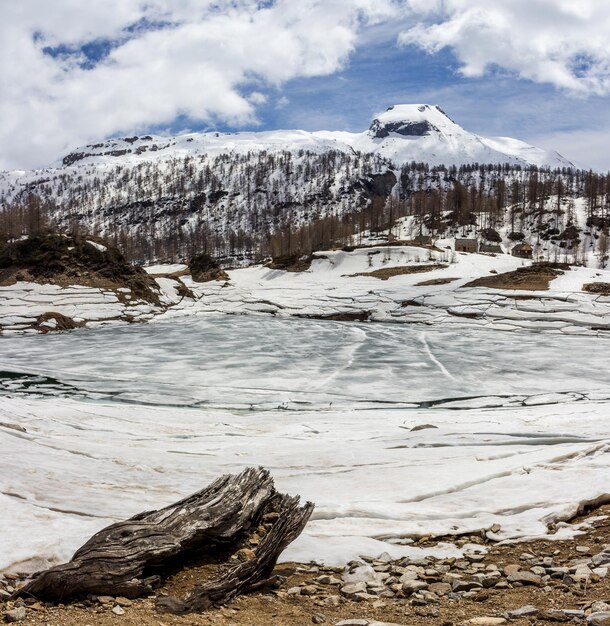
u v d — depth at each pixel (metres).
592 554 7.57
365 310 86.44
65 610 5.57
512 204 198.00
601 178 199.50
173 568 6.66
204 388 38.56
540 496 9.89
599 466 11.62
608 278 92.31
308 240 157.62
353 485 11.34
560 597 6.16
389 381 41.28
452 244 148.75
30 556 6.66
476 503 9.84
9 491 9.31
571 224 168.12
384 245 127.56
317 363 47.94
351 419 26.53
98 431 20.50
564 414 25.91
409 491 10.60
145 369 45.38
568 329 69.50
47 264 88.44
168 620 5.45
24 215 180.38
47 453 13.59
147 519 6.83
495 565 7.35
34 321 71.38
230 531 7.14
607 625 5.13
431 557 7.75
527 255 134.38
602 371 45.56
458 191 194.62
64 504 9.00
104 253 91.62
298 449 16.88
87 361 48.88
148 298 88.38
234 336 63.78
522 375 43.78
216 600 6.01
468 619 5.63
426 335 65.62
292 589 6.61
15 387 38.25
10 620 5.24
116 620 5.34
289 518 7.37
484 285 93.44
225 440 19.98
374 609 6.09
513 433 18.61
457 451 14.89
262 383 40.34
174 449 17.41
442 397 36.38
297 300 94.56
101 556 6.08
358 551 7.87
